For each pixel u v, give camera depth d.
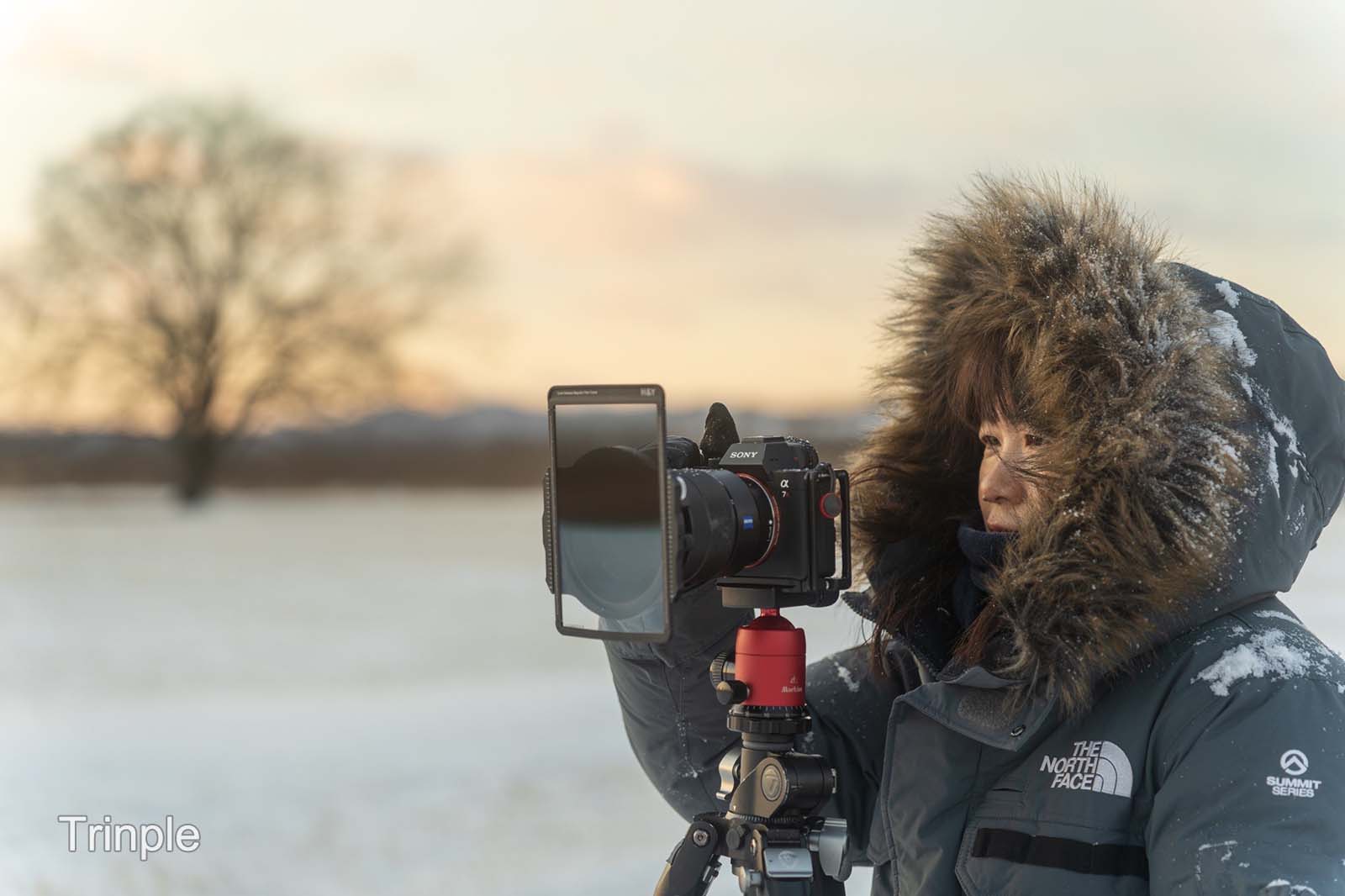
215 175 43.06
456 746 7.56
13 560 22.45
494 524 30.83
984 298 1.74
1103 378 1.55
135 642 12.66
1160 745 1.48
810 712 1.92
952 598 1.83
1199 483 1.49
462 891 4.72
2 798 6.36
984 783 1.62
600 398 1.47
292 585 18.22
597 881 4.83
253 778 6.78
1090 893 1.48
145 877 4.98
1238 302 1.62
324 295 43.06
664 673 1.82
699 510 1.47
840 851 1.59
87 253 41.88
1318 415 1.57
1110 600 1.48
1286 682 1.44
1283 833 1.35
